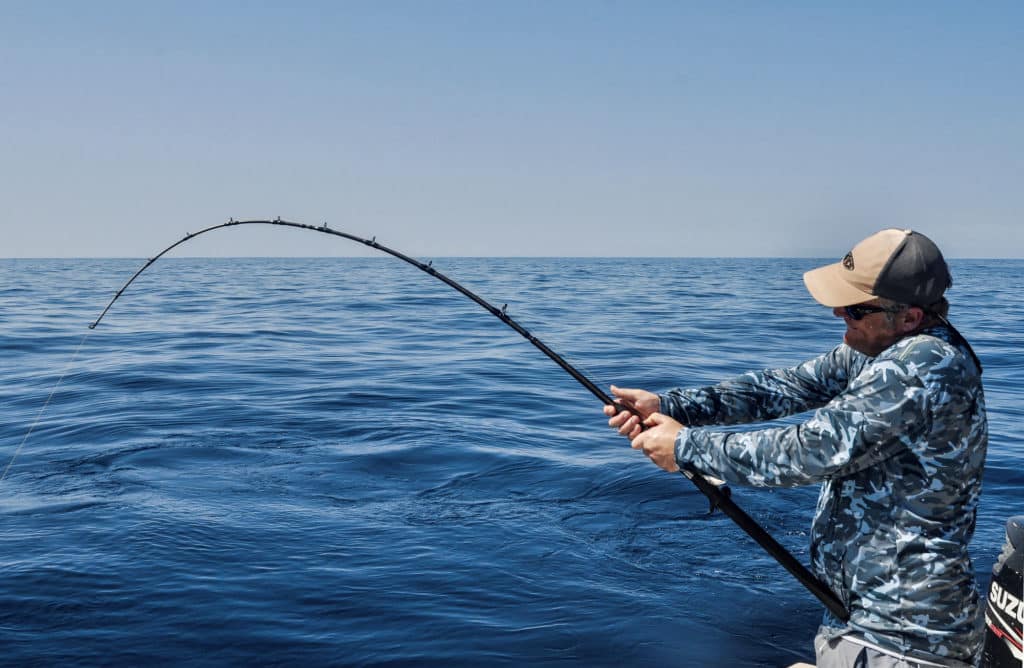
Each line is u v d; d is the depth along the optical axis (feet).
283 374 35.91
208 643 11.25
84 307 77.00
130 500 17.33
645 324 61.93
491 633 11.67
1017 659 6.29
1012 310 82.53
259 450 21.89
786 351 46.57
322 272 209.56
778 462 6.44
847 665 6.68
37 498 17.49
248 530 15.58
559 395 31.45
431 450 22.07
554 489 18.67
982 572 13.75
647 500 17.78
